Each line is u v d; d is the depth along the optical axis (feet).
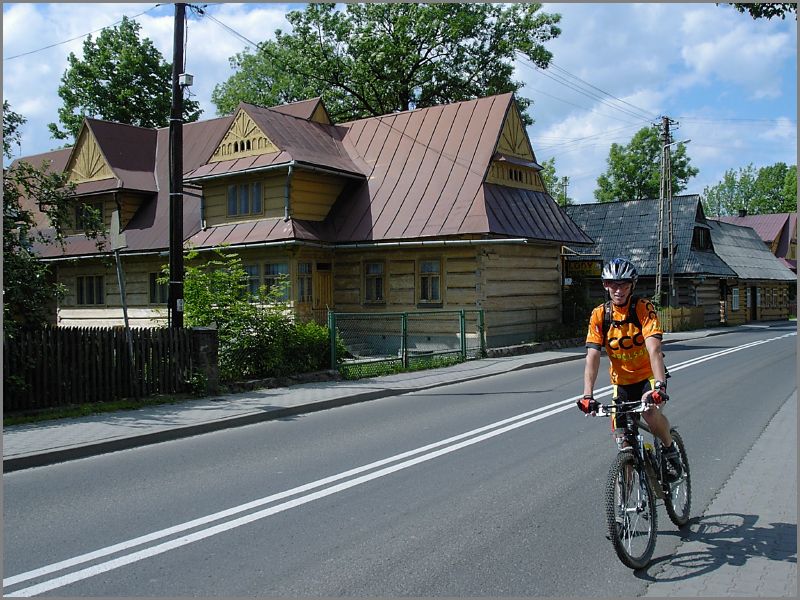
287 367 49.16
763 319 162.61
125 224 89.86
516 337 76.33
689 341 93.15
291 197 74.43
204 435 32.78
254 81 146.92
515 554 16.99
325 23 123.03
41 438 29.91
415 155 80.53
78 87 125.80
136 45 126.62
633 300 17.43
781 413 36.50
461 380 52.80
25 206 101.50
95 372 37.78
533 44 121.60
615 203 142.72
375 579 15.51
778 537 18.24
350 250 78.48
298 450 28.91
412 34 120.06
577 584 15.30
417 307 74.33
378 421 35.78
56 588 15.16
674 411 37.22
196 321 46.65
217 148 81.10
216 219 80.94
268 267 75.51
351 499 21.63
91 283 92.73
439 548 17.38
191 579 15.57
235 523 19.40
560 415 36.42
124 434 30.83
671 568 16.28
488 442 29.91
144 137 98.17
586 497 21.71
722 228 158.51
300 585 15.20
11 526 19.34
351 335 78.33
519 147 81.15
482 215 70.03
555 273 85.15
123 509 20.86
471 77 124.16
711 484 23.20
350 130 89.25
